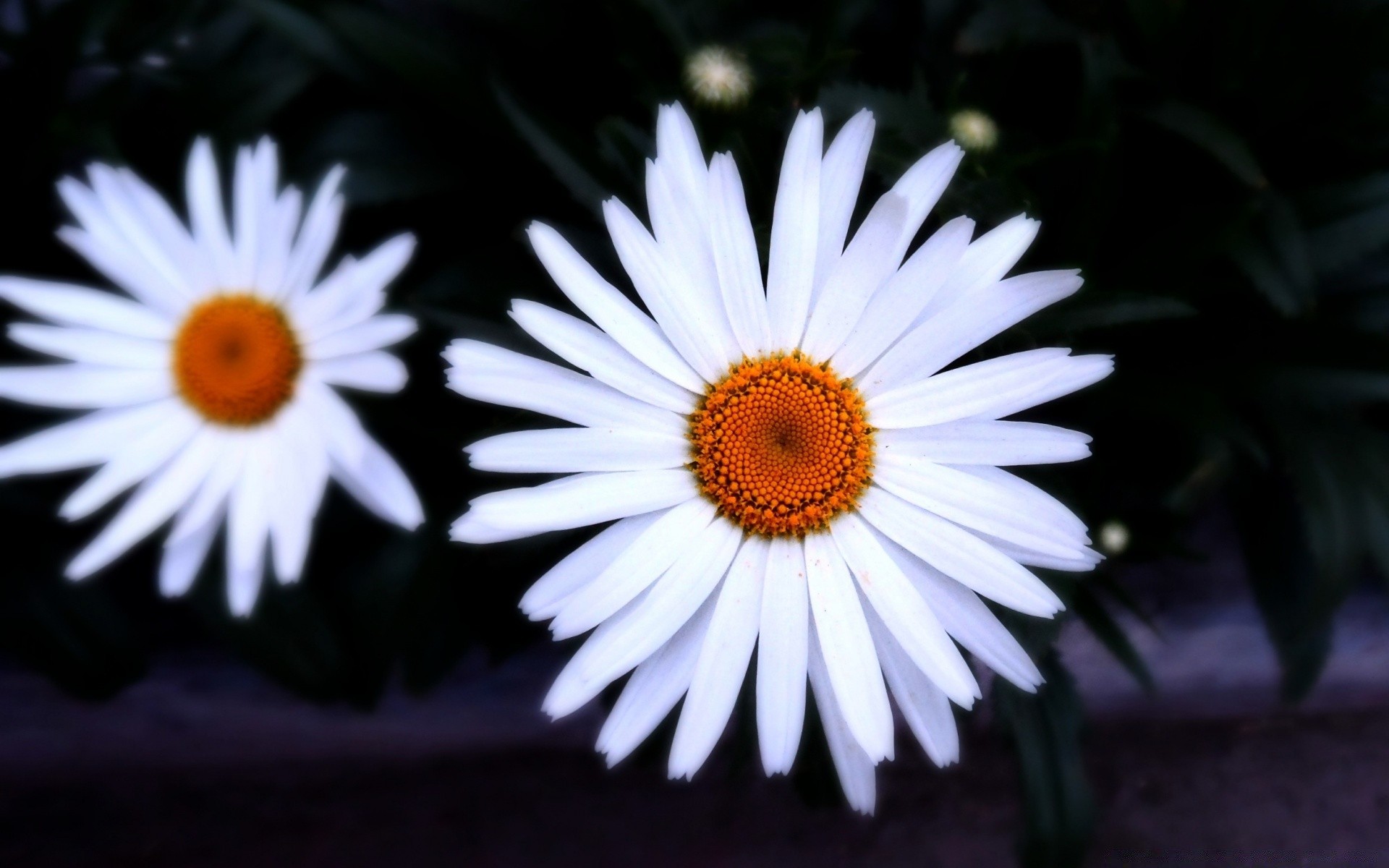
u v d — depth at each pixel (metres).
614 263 0.31
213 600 0.34
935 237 0.28
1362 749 0.41
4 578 0.35
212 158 0.31
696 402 0.29
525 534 0.28
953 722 0.28
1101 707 0.39
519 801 0.41
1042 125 0.36
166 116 0.35
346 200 0.34
